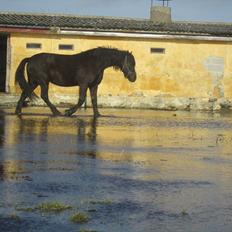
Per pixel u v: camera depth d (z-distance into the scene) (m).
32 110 25.58
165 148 14.03
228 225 7.18
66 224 7.04
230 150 14.02
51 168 10.67
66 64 22.39
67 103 29.80
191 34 31.47
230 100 31.94
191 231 6.91
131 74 22.30
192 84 31.80
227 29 32.91
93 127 18.44
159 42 31.44
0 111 24.44
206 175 10.38
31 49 30.69
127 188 9.10
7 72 30.38
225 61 32.00
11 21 30.38
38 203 7.95
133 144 14.58
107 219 7.30
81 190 8.87
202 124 21.45
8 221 7.10
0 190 8.69
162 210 7.80
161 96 31.52
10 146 13.41
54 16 32.44
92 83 22.53
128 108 30.28
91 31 30.75
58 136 15.65
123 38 31.17
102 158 12.07
